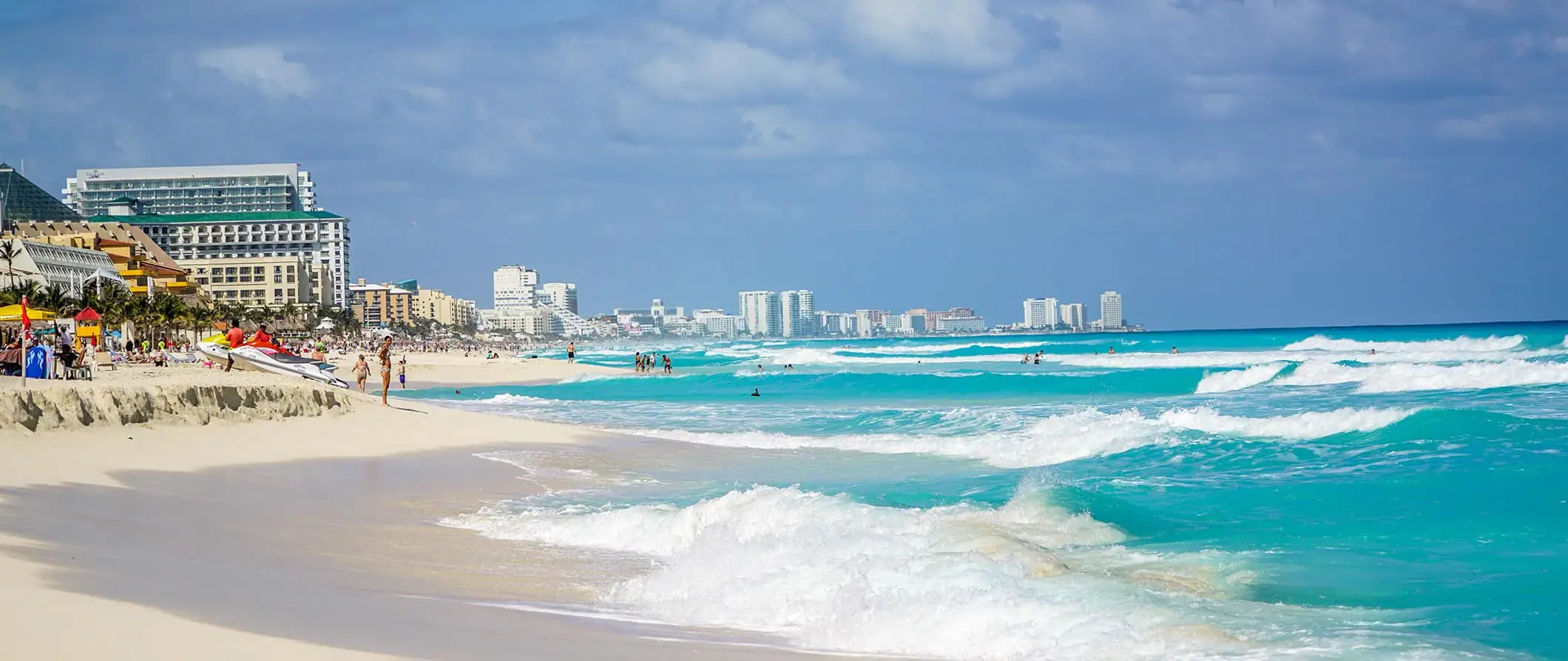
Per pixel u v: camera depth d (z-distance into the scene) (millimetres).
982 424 30156
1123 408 35625
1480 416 22250
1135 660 8469
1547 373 37500
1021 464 21984
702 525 14398
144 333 99188
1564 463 17453
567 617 9695
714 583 11266
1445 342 76000
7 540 10703
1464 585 10852
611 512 15656
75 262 107438
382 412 28875
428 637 8242
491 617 9398
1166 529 14094
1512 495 15250
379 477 19500
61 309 78312
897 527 13766
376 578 11055
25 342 25656
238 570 10609
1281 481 17547
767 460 23094
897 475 20594
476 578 11508
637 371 78875
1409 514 14445
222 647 7242
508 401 47062
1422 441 20734
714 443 26172
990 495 17484
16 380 27031
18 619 7488
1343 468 18547
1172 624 9359
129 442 20094
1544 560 11719
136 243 153875
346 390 33656
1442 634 9164
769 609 10414
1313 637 9008
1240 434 24125
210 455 20266
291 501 16312
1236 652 8602
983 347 142000
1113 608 9844
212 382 26484
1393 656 8492
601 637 8867
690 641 9000
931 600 10062
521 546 13719
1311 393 38656
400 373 60219
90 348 41531
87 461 17734
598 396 54188
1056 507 15039
